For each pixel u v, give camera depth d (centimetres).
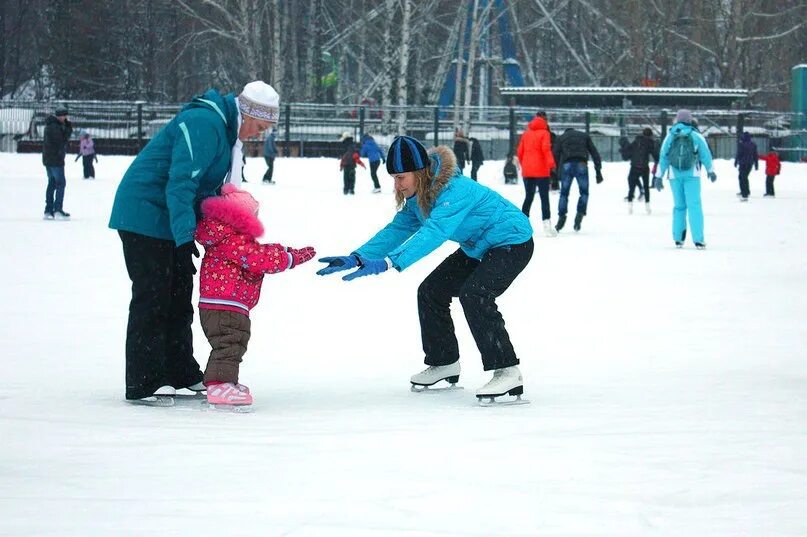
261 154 6519
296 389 946
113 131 6719
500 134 6831
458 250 951
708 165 2408
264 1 7831
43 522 484
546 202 2770
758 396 881
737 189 4947
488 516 500
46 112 6831
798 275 1914
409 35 7056
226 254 834
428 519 493
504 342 865
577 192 4672
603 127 6850
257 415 805
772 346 1195
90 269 1905
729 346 1195
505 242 893
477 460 624
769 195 4462
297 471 593
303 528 476
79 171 5162
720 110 7244
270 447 664
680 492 546
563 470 597
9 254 2108
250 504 518
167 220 859
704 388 930
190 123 835
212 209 834
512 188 4809
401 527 479
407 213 928
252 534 466
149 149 865
